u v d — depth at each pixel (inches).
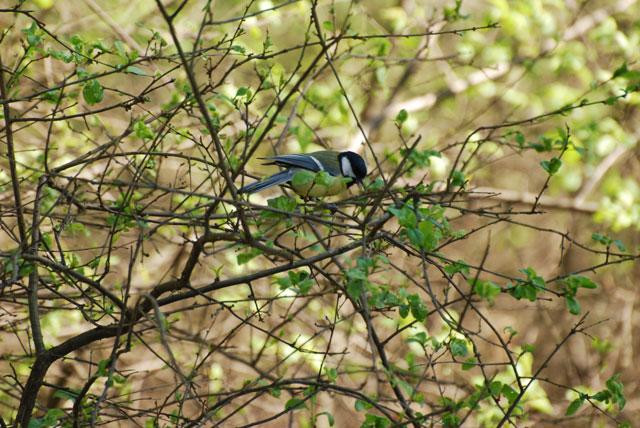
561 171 601.9
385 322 512.7
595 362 648.4
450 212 676.1
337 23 553.0
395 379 226.2
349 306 539.8
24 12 259.1
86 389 242.4
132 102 272.1
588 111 585.6
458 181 235.6
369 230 269.3
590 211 613.9
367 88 560.7
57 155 466.3
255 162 524.1
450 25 619.8
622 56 636.1
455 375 526.3
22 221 262.7
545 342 660.1
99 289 249.6
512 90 585.6
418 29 591.8
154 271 524.4
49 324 422.3
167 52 487.2
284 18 559.5
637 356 673.6
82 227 331.3
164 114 272.7
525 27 556.4
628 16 651.5
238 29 274.1
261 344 442.9
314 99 490.9
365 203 261.0
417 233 218.7
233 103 277.0
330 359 477.1
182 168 480.4
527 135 624.7
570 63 579.2
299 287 232.7
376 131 589.0
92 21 524.4
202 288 267.1
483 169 620.4
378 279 425.4
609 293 671.8
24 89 463.8
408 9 612.7
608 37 579.8
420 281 561.6
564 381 649.0
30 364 370.0
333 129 555.5
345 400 535.5
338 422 567.8
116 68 255.3
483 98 641.0
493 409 415.8
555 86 589.9
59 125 447.8
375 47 534.9
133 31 530.6
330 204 263.3
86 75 248.4
